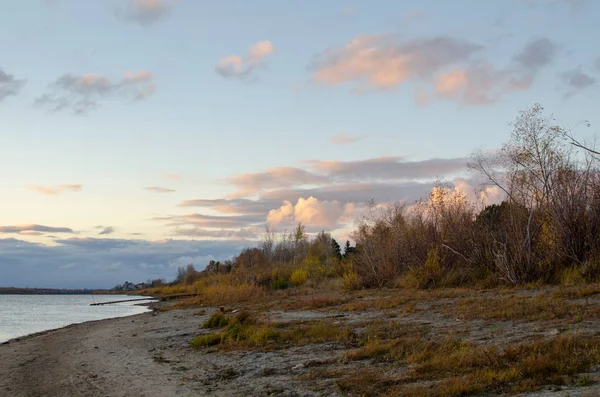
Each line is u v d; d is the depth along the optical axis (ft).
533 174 81.66
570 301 52.31
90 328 88.69
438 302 67.56
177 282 396.57
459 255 94.38
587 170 77.41
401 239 107.45
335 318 64.18
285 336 51.06
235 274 191.21
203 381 36.40
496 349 34.42
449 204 102.94
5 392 37.83
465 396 26.25
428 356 35.70
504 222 85.81
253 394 31.58
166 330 73.82
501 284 78.13
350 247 266.98
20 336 80.48
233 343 51.31
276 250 280.51
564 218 75.77
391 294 87.20
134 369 43.27
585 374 27.43
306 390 31.14
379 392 28.91
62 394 36.01
